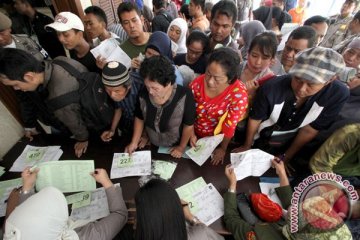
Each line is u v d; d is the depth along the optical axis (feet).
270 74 4.61
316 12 14.96
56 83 3.75
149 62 3.14
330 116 3.77
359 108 4.42
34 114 4.81
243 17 13.41
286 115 3.99
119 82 3.78
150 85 3.18
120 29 8.43
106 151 4.48
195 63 5.71
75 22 5.37
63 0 7.22
